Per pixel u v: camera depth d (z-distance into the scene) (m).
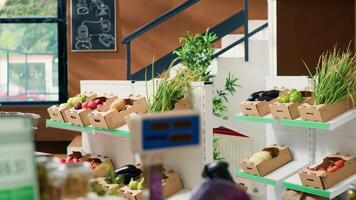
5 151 1.43
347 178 3.45
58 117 4.66
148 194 1.43
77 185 1.56
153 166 1.41
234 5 8.18
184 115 1.39
